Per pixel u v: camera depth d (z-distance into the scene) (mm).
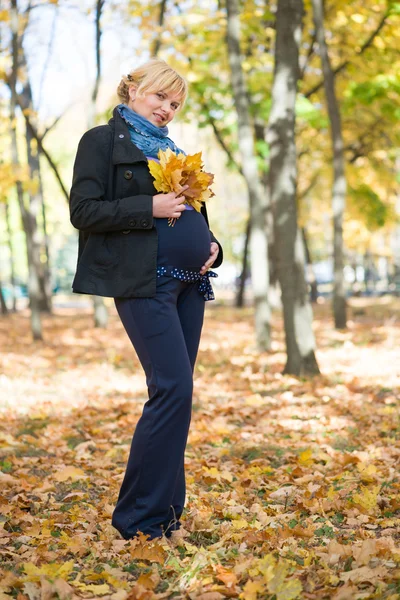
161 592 3279
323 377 11289
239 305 34469
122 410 8867
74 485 5383
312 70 21172
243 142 15305
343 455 6078
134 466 3822
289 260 11609
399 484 5023
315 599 3117
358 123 23641
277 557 3629
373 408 8414
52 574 3344
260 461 6039
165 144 3977
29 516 4359
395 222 33094
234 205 47281
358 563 3469
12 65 18062
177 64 19062
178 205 3770
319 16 17125
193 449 6680
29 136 26234
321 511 4535
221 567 3428
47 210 40969
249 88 17828
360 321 22172
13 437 7211
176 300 3926
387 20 17734
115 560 3637
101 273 3816
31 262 19125
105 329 22812
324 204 35188
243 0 17812
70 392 10664
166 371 3756
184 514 4363
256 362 13680
